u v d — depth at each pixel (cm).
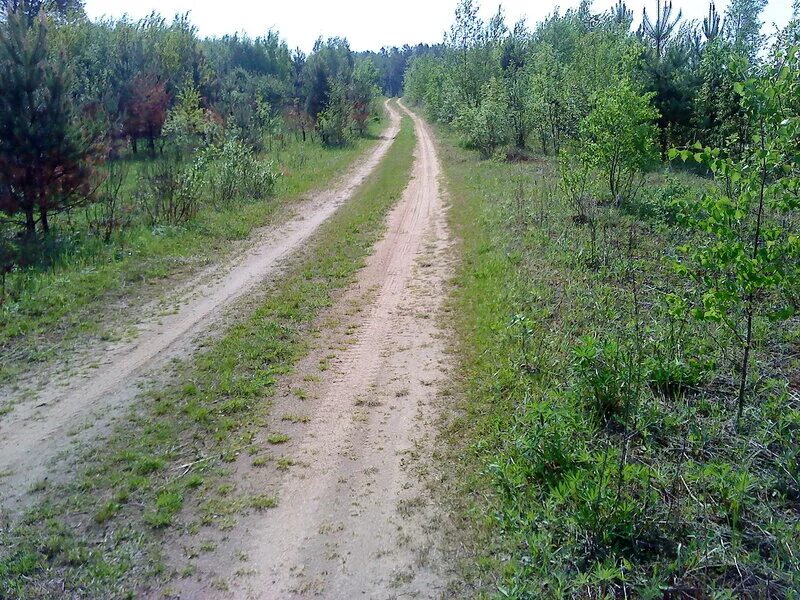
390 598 376
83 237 1233
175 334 821
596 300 804
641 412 514
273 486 494
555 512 424
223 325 846
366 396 634
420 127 4712
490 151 2650
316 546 425
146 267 1109
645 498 412
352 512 457
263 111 3047
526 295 852
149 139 2627
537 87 2605
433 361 708
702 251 489
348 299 952
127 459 536
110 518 463
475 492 468
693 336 654
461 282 984
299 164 2570
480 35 3819
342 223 1488
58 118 1210
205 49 4212
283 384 671
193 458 538
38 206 1242
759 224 475
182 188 1500
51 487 502
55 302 915
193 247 1258
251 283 1038
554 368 630
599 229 1178
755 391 550
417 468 506
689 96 2283
